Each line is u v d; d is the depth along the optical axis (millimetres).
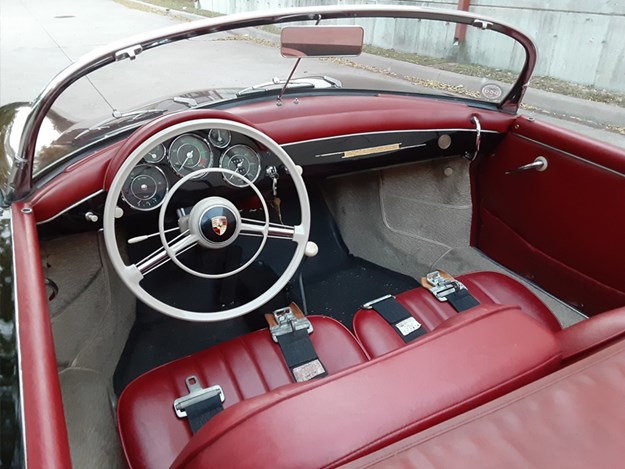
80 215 1259
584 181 1516
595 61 4266
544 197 1655
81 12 5109
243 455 666
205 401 1241
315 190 2082
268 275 1856
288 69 1564
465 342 836
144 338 1704
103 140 1319
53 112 1255
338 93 1652
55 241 1379
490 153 1821
